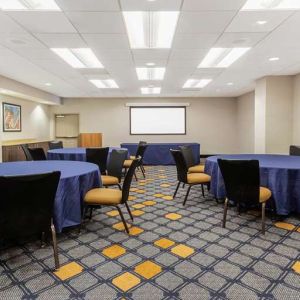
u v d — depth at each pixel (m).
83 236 2.67
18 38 3.60
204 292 1.75
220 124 9.89
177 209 3.59
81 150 5.67
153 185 5.25
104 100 9.80
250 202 2.72
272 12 2.90
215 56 4.60
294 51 4.30
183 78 6.37
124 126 9.88
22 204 1.84
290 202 3.00
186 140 9.95
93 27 3.26
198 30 3.38
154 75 6.05
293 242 2.50
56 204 2.27
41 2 2.69
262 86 6.34
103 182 3.61
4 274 1.96
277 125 6.20
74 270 2.03
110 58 4.59
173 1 2.65
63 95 9.15
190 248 2.40
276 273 1.97
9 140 7.36
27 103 8.30
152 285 1.84
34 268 2.05
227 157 4.14
